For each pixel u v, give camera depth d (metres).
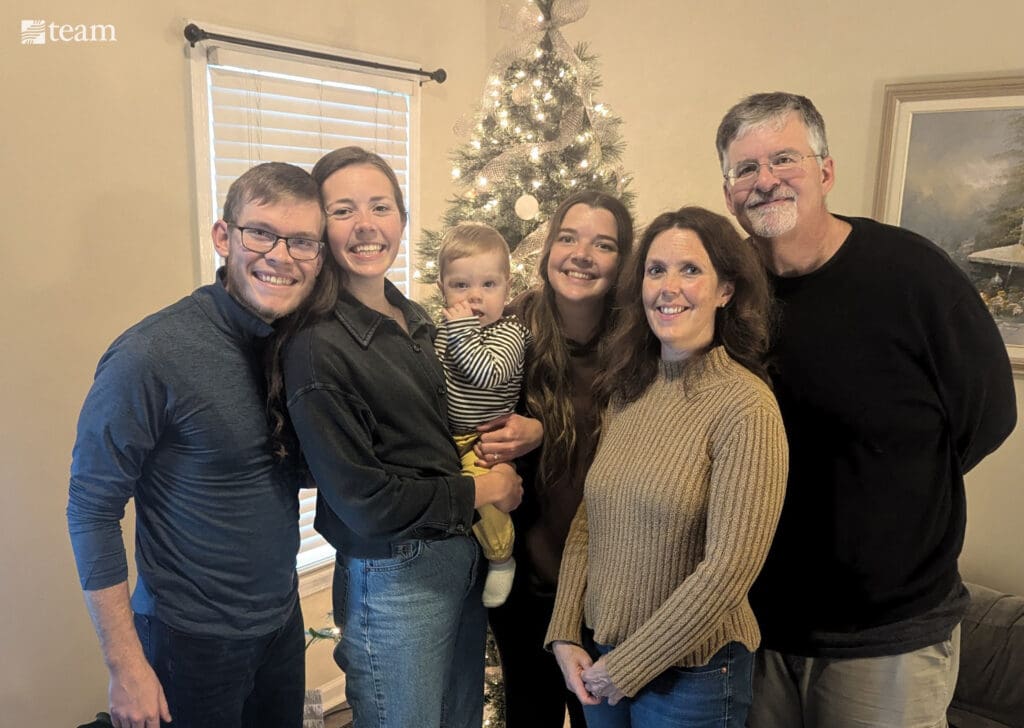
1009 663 2.47
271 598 1.67
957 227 2.79
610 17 3.47
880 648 1.67
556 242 1.88
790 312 1.69
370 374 1.54
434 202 3.67
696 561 1.48
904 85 2.80
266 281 1.46
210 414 1.50
